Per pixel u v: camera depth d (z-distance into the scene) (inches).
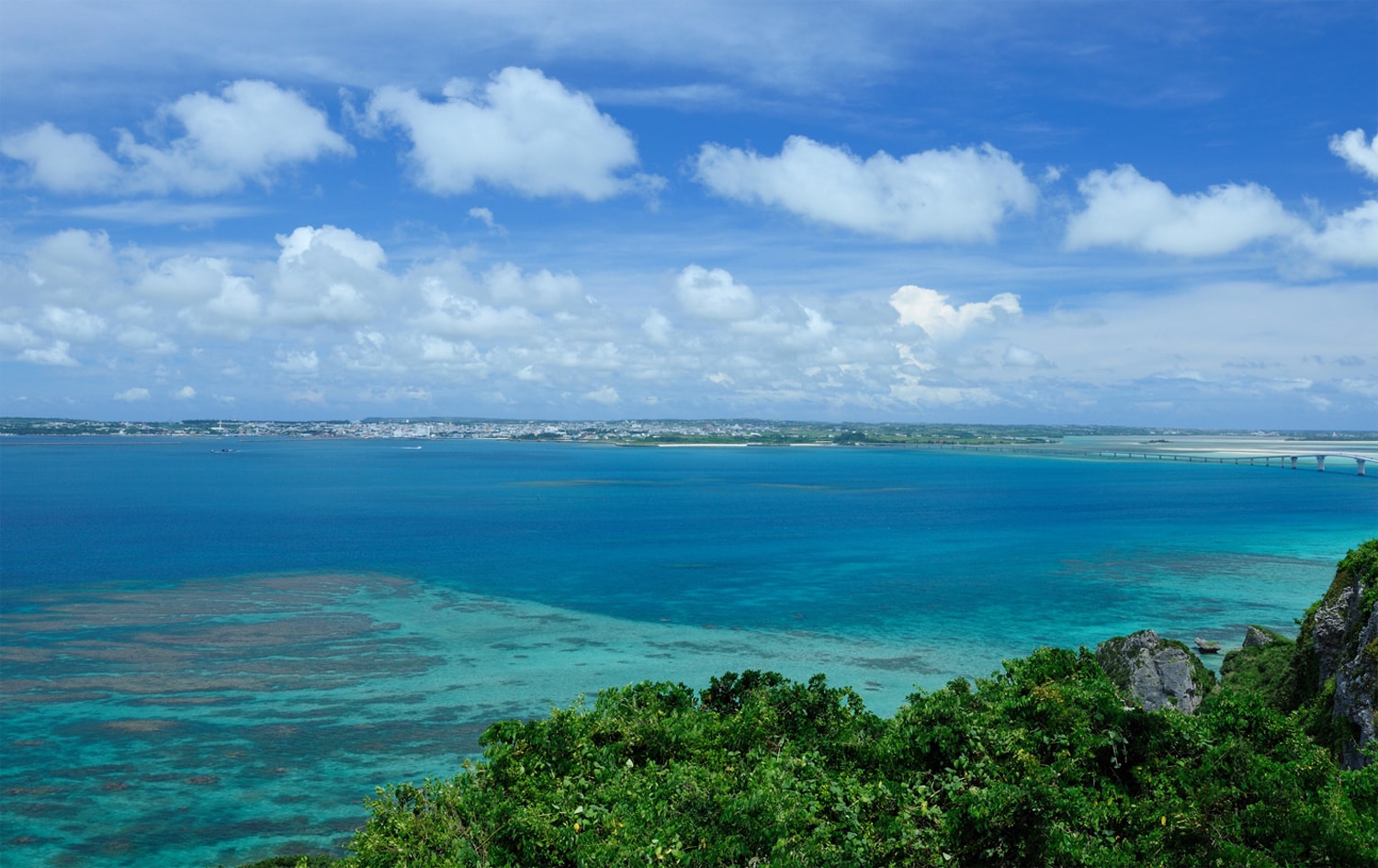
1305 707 1884.8
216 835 1800.0
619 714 1338.6
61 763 2133.4
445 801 1082.1
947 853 973.8
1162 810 994.1
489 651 3157.0
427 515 7711.6
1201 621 3651.6
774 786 1038.4
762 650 3181.6
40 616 3639.3
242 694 2647.6
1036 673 1414.9
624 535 6387.8
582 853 952.9
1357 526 6939.0
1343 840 895.1
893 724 1272.1
